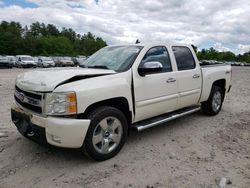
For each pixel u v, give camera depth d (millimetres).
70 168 3928
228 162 4219
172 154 4488
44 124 3777
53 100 3711
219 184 3547
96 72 4230
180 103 5645
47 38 103312
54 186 3459
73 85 3799
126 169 3932
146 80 4742
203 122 6418
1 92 10273
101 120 4031
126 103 4445
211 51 115562
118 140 4348
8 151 4438
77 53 103438
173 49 5559
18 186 3441
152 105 4914
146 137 5293
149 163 4137
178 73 5465
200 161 4238
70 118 3748
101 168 3947
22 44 89062
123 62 4715
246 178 3736
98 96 3957
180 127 5984
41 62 37094
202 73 6242
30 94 4004
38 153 4383
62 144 3729
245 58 121438
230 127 6070
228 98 10070
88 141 3910
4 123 5902
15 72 23969
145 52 4902
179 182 3600
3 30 97125
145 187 3471
